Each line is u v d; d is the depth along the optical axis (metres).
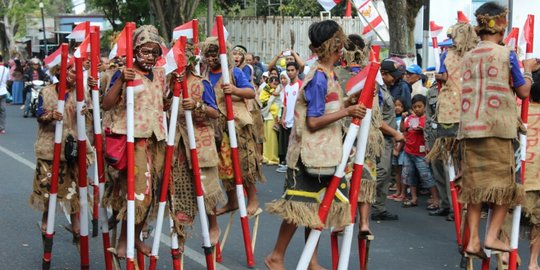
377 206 10.55
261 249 8.88
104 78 7.26
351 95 6.24
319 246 9.05
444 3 17.73
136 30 6.70
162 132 6.73
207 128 7.73
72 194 8.17
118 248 6.95
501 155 6.38
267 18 26.31
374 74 5.92
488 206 7.18
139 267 7.19
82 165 7.28
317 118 6.13
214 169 7.84
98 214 9.24
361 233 7.59
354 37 7.47
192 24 7.64
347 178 6.59
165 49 7.04
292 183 6.30
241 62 9.58
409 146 11.45
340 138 6.23
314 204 6.27
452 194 8.21
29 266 8.05
